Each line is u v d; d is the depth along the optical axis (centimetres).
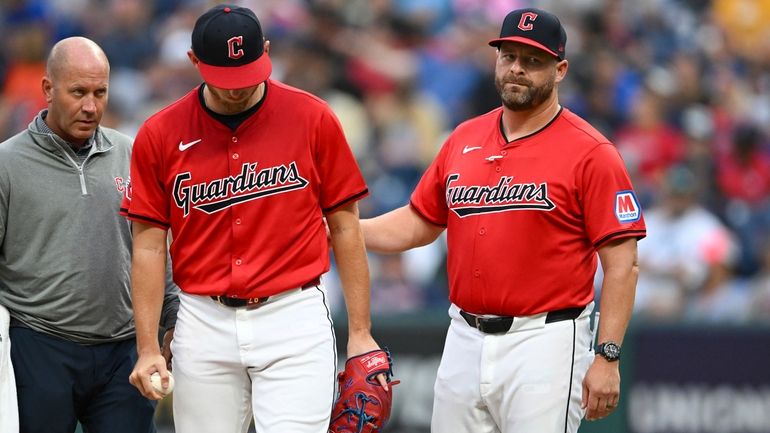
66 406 1805
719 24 5397
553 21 1778
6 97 4462
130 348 1852
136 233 1702
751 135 4444
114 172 1822
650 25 5156
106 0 4831
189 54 1653
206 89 1689
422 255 3653
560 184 1773
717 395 3011
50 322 1781
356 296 1736
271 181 1670
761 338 3020
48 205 1770
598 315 1839
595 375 1744
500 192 1805
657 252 3716
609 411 1762
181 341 1711
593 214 1772
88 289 1783
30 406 1791
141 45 4641
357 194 1720
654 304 3625
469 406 1834
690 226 3719
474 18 4900
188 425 1716
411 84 4512
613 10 5094
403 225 1950
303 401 1673
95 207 1792
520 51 1775
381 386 1733
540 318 1789
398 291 3553
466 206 1831
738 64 5212
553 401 1778
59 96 1738
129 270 1836
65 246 1775
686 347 3014
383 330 2950
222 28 1592
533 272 1783
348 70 4488
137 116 4247
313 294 1708
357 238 1734
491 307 1802
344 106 4334
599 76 4669
